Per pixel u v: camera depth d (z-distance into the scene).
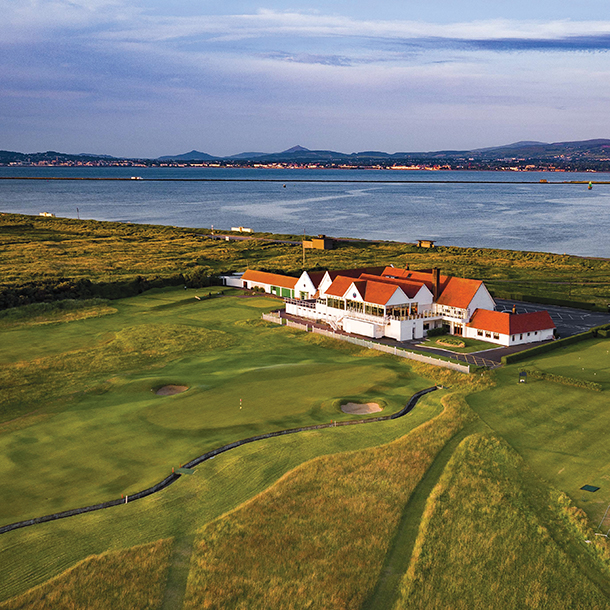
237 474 50.34
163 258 187.50
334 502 46.28
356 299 97.00
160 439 57.47
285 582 38.12
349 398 68.12
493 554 40.50
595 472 50.75
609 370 76.56
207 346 92.00
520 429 59.53
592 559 40.16
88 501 46.41
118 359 85.19
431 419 61.59
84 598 36.47
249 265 175.62
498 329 88.88
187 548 41.22
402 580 38.34
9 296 117.56
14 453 54.91
